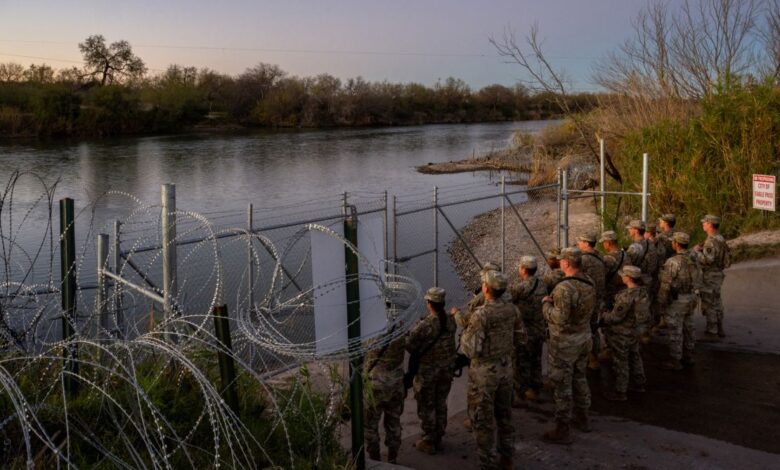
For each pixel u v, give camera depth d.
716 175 16.78
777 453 6.45
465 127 114.06
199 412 5.12
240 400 5.42
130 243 10.73
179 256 13.77
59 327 5.91
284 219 27.05
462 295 16.22
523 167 47.44
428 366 6.40
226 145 74.06
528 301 7.78
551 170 36.22
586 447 6.61
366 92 124.44
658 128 18.30
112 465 4.35
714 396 7.91
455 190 36.75
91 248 17.38
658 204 17.72
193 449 4.76
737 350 9.46
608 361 9.16
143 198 33.84
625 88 23.66
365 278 4.84
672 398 7.89
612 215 18.34
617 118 24.09
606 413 7.52
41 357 4.41
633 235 9.64
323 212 29.02
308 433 5.18
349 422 6.24
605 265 9.20
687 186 16.97
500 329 5.96
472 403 6.00
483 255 20.45
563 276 8.16
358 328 4.82
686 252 8.70
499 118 137.50
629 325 7.77
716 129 16.75
